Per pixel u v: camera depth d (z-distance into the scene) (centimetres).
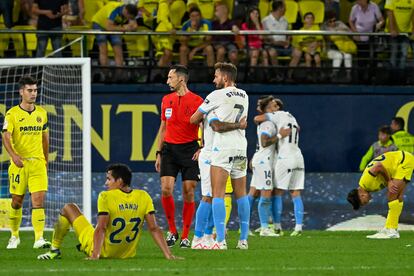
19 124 4366
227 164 3988
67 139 6128
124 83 6544
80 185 6047
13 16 6819
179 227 6119
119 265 3394
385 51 6719
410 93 6606
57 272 3212
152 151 6450
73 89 6150
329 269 3381
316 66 6681
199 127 4547
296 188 5491
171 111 4325
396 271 3338
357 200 4925
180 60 6662
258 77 6619
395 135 6284
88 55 6694
